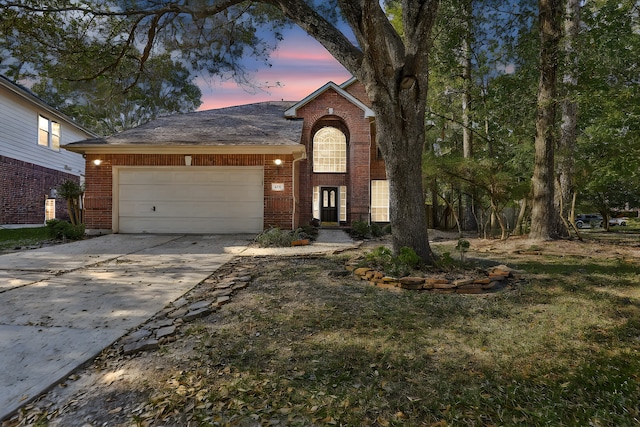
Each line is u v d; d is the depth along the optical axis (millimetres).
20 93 14219
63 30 8039
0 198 13719
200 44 9094
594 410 2016
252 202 11281
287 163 11234
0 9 7242
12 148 14398
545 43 8617
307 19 5953
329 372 2486
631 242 9016
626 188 15188
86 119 22781
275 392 2240
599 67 8156
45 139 16828
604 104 8578
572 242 8836
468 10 10492
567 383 2293
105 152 11195
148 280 5328
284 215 11203
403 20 5328
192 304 4117
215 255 7582
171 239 10039
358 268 5516
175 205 11281
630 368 2484
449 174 9625
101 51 8641
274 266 6305
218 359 2713
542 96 9141
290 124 14695
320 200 16250
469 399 2129
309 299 4242
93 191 11211
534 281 4930
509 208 14594
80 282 5195
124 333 3244
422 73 5410
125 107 18344
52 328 3346
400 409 2059
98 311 3865
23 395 2215
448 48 11328
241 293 4602
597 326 3291
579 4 10023
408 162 5617
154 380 2424
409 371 2494
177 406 2098
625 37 7992
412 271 5176
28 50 8086
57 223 10117
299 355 2752
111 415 2047
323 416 1983
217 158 11242
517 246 8508
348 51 5680
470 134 14859
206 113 16375
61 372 2504
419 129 5586
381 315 3643
